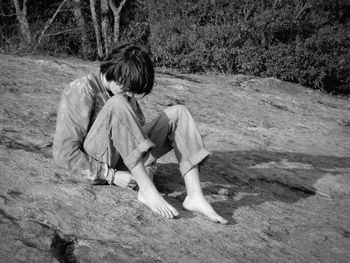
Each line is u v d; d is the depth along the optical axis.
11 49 13.52
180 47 12.05
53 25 14.97
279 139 6.22
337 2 13.20
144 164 3.30
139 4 15.44
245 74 11.74
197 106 7.17
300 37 12.09
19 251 2.44
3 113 4.97
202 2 12.05
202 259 2.67
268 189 4.25
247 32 11.61
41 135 4.46
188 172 3.18
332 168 5.26
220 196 3.78
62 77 7.48
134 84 3.00
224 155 5.00
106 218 2.95
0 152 3.70
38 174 3.40
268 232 3.26
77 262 2.48
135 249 2.66
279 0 12.22
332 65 12.20
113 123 3.03
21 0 15.29
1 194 2.98
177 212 3.08
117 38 14.89
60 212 2.91
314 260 2.96
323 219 3.75
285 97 9.28
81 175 3.23
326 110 8.88
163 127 3.19
